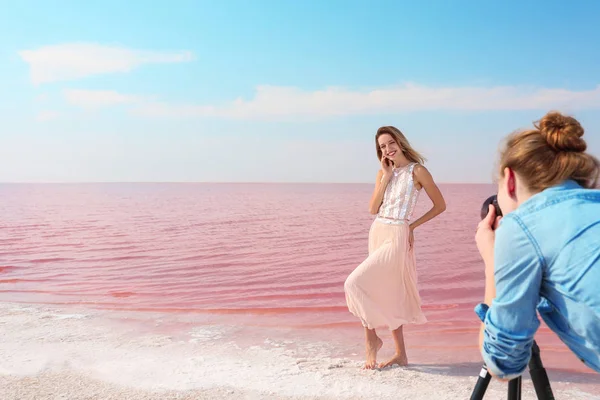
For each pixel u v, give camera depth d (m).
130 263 11.15
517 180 1.39
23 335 4.78
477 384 1.71
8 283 8.70
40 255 12.43
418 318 4.06
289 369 3.79
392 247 3.97
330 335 4.98
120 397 3.20
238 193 82.69
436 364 4.01
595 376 3.64
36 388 3.35
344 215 28.91
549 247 1.21
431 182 4.06
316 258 12.02
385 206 4.16
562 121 1.34
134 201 51.66
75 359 4.00
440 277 9.06
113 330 5.07
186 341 4.67
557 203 1.26
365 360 4.13
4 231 19.44
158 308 6.25
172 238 16.66
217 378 3.57
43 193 87.19
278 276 9.46
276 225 22.00
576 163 1.29
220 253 12.91
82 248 13.94
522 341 1.29
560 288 1.21
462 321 5.66
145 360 4.00
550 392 1.67
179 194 78.12
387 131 4.14
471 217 25.02
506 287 1.28
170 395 3.24
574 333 1.28
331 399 3.17
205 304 6.85
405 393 3.27
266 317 5.83
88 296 7.43
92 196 69.69
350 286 3.89
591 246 1.16
